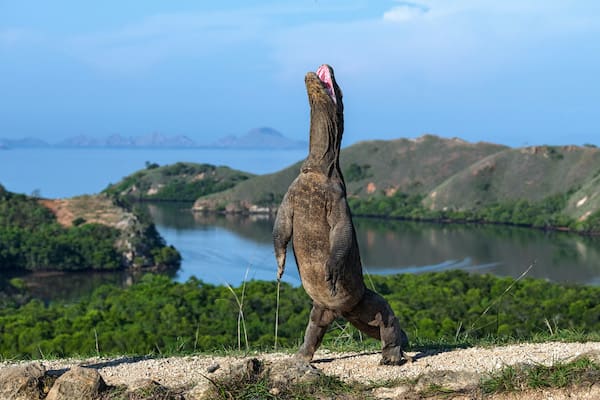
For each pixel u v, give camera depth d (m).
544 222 157.38
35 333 35.06
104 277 103.38
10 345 33.75
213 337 31.20
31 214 126.56
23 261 107.62
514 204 176.62
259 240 137.62
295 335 33.53
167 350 13.91
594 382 8.29
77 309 50.34
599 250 118.31
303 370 8.80
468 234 145.75
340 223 8.80
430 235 144.38
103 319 42.00
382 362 9.66
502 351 10.40
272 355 11.27
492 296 49.81
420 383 8.60
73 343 30.58
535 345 10.95
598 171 181.12
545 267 100.88
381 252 119.94
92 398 8.56
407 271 99.19
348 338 13.71
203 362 10.53
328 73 9.06
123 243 113.19
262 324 36.81
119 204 135.75
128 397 8.54
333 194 8.86
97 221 124.06
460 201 186.00
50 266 106.81
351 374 9.21
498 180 192.00
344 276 9.00
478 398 8.35
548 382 8.38
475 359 9.83
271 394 8.46
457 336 13.34
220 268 103.50
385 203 190.50
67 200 136.12
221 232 152.75
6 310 52.81
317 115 9.01
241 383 8.66
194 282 58.56
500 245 127.31
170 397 8.53
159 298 48.97
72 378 8.64
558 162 192.62
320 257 8.99
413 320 36.00
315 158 9.02
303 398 8.40
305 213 8.96
